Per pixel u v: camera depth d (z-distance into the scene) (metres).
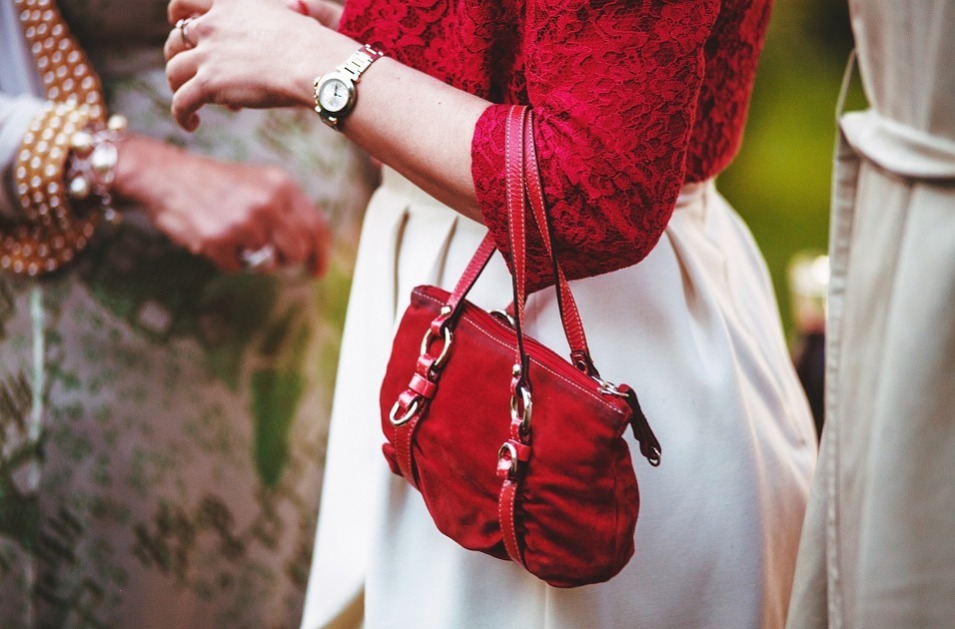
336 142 2.59
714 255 1.63
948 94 1.23
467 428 1.38
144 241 2.33
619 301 1.51
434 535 1.59
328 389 2.65
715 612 1.51
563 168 1.24
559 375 1.32
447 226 1.62
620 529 1.31
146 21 2.33
